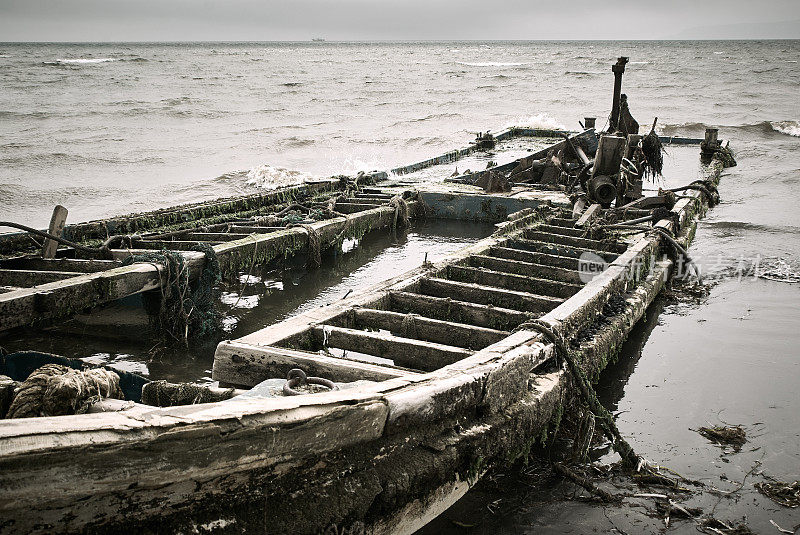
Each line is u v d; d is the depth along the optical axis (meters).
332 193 15.09
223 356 5.44
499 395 4.96
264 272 11.36
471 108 46.50
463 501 5.10
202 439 3.08
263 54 172.75
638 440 5.99
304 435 3.47
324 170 24.61
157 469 2.99
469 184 16.20
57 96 52.47
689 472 5.50
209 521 3.26
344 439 3.70
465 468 4.57
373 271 11.46
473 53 178.25
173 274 8.11
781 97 50.97
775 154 24.05
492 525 4.82
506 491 5.25
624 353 7.93
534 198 13.83
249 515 3.38
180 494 3.13
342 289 10.52
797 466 5.56
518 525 4.83
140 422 2.95
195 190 20.59
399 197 13.85
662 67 94.00
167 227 11.80
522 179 16.20
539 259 9.14
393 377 4.88
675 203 12.52
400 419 4.04
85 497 2.85
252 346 5.43
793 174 20.12
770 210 15.56
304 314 6.39
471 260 8.88
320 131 34.84
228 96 55.59
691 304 9.62
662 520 4.89
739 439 5.98
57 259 9.07
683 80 70.25
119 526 3.01
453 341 6.23
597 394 6.88
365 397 3.86
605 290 7.57
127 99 50.81
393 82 73.50
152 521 3.10
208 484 3.20
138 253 9.13
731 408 6.57
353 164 26.00
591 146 17.06
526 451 5.30
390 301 7.20
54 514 2.81
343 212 13.78
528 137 25.31
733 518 4.91
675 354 7.89
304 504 3.54
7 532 2.73
